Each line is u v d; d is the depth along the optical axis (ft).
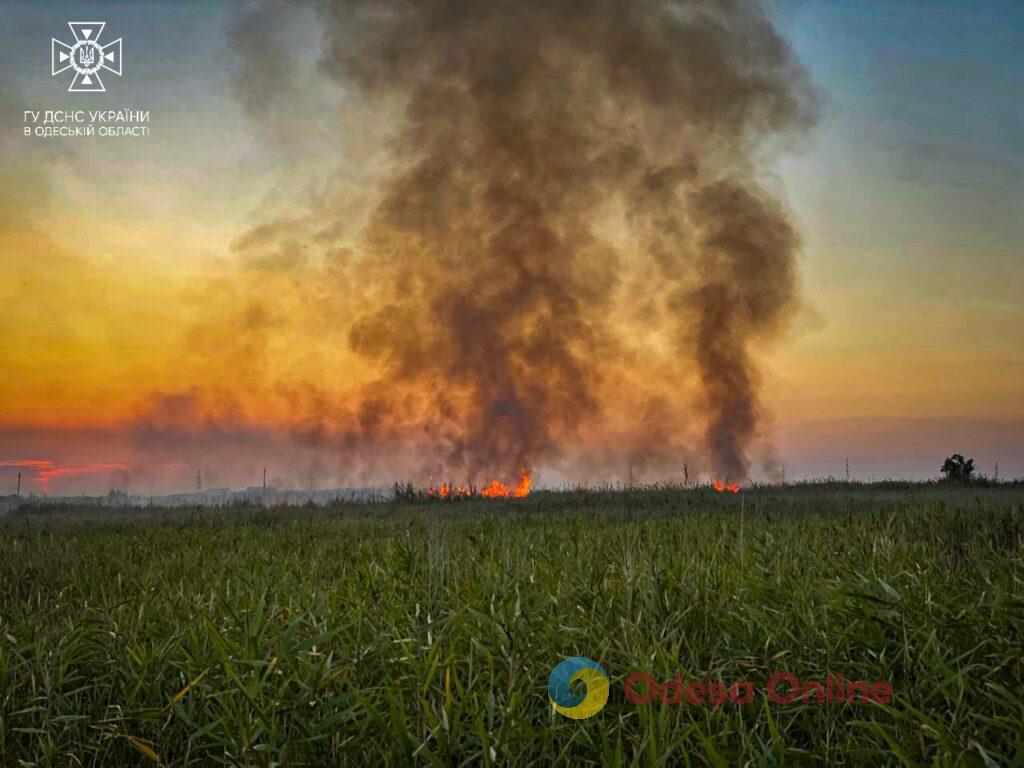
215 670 11.38
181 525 42.55
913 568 16.78
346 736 9.79
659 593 13.92
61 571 23.98
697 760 9.73
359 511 53.67
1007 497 45.80
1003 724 9.27
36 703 11.38
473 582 15.46
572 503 53.21
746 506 43.47
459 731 9.62
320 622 13.50
